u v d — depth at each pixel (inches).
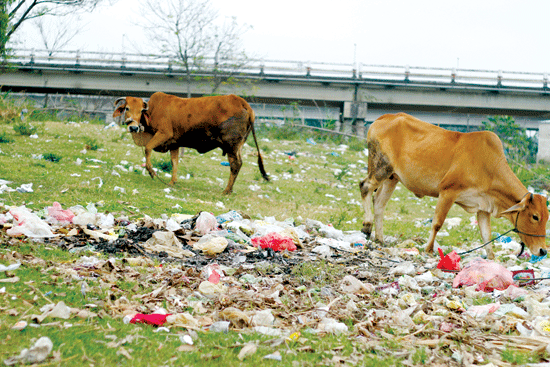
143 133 446.0
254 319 143.8
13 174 357.4
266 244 256.4
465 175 275.7
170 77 1242.6
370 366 117.3
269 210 400.8
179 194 399.2
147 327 132.0
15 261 171.5
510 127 1021.2
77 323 126.0
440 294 189.0
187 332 131.7
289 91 1270.9
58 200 300.4
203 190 443.8
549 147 975.6
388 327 147.3
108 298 146.0
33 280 153.2
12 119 684.1
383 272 229.6
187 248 240.7
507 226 415.2
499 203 274.1
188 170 524.4
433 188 291.6
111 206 306.8
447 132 289.7
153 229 259.6
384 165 311.1
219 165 577.9
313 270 218.1
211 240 241.3
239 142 429.7
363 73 1252.5
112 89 1257.4
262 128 969.5
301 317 149.0
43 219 252.7
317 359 119.7
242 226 288.4
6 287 143.9
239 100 425.4
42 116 799.7
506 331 149.1
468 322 153.5
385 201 324.8
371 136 317.7
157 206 332.8
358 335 139.9
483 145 274.1
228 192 443.5
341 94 1275.8
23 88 1311.5
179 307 152.1
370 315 155.9
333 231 314.7
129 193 362.9
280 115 1625.2
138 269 188.4
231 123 420.2
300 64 1240.2
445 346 133.2
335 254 262.2
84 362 104.7
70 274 163.9
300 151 770.8
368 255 266.2
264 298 166.9
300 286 189.9
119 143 608.1
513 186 268.1
